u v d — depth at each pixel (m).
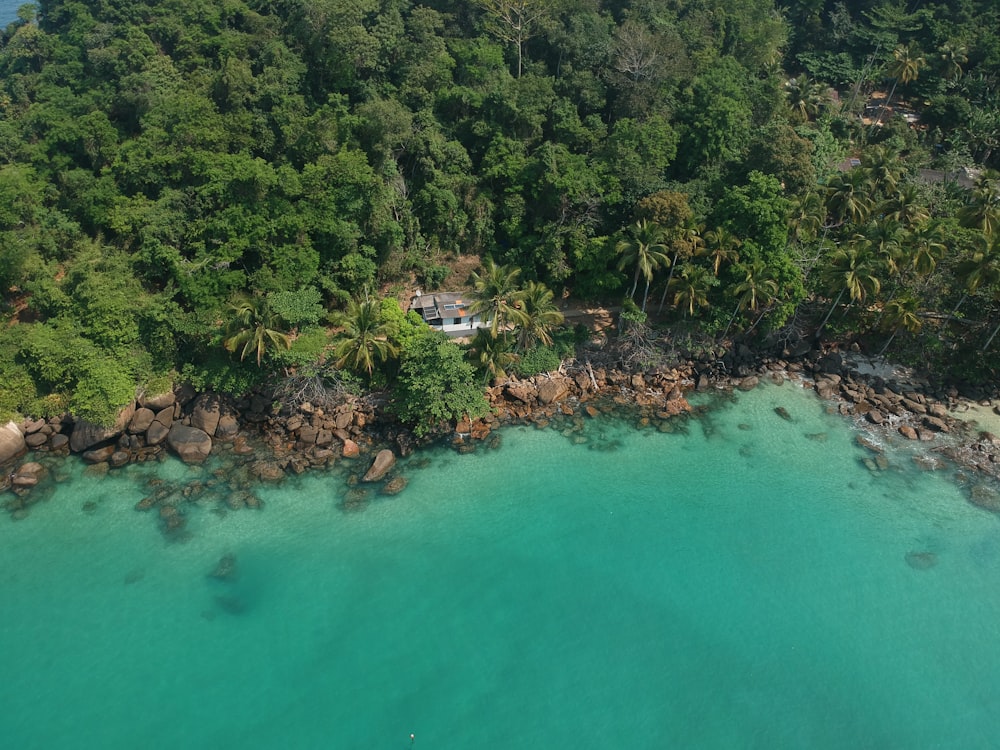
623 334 72.44
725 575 53.25
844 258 66.88
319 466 61.41
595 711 44.41
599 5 93.56
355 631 48.78
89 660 46.69
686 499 59.59
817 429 66.88
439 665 46.84
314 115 77.06
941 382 71.31
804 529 56.91
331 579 52.28
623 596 51.59
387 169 76.19
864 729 43.69
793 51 111.25
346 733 42.59
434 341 61.75
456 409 61.84
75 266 67.06
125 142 78.38
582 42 83.81
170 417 64.06
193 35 91.44
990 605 51.16
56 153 79.88
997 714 44.59
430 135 77.69
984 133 93.50
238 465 61.41
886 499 59.66
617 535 56.25
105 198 73.69
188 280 65.75
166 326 64.81
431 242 79.56
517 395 67.56
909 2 110.62
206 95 83.44
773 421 67.81
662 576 53.09
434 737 42.59
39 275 68.69
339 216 71.81
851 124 97.56
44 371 62.03
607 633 49.09
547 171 74.19
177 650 47.34
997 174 76.56
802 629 49.59
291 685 45.41
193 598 50.75
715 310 70.75
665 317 75.62
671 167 81.31
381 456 61.06
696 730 43.41
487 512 58.06
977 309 71.69
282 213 69.94
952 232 72.50
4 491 58.75
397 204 76.38
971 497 59.59
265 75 81.75
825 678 46.56
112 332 63.81
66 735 42.38
